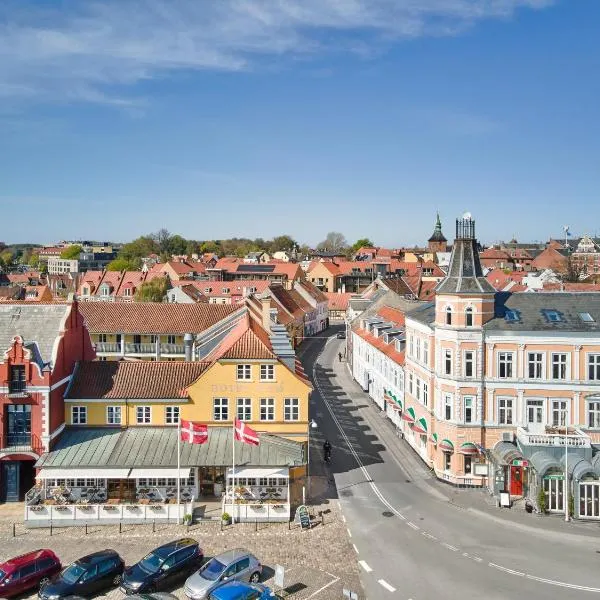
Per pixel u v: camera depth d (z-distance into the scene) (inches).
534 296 2145.7
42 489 1820.9
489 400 2034.9
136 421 2015.3
